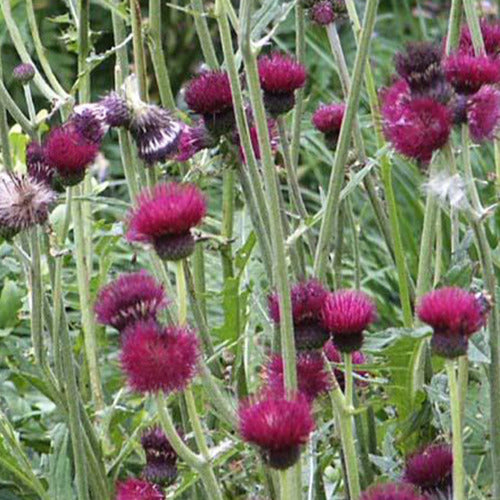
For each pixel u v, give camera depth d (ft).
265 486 4.00
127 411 4.25
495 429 3.68
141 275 3.66
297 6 4.32
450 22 4.02
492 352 3.66
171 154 3.88
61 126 4.05
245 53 3.55
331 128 4.28
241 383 4.30
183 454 3.56
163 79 4.28
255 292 4.46
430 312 3.46
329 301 3.60
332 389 3.64
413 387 4.00
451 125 3.58
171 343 3.50
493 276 3.64
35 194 3.85
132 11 4.11
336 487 4.21
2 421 4.17
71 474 4.22
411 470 3.69
